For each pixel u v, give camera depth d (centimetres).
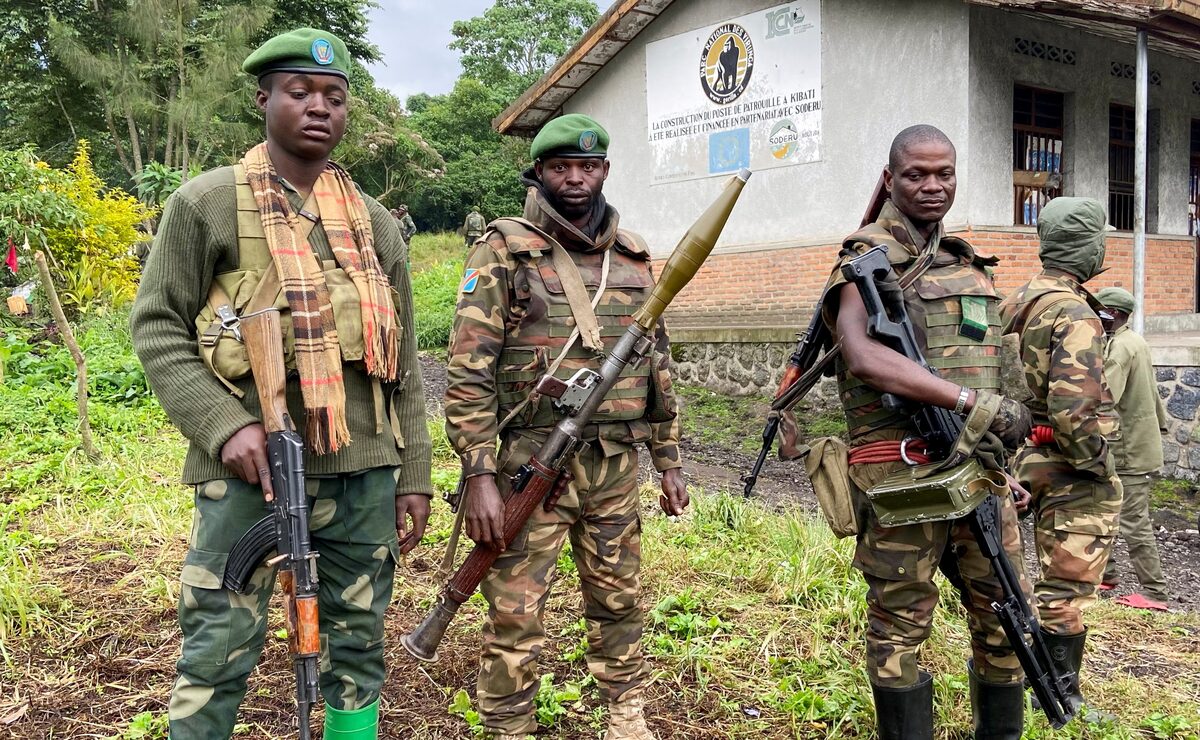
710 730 306
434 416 795
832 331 271
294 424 212
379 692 236
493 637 262
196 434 201
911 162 258
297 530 199
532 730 273
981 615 276
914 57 936
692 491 576
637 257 280
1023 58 937
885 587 261
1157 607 494
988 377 261
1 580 358
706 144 1156
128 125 2855
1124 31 930
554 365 257
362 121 3341
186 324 209
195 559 208
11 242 1054
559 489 258
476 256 262
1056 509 337
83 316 1138
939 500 235
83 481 525
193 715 207
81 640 341
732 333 1040
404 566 437
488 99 4378
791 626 385
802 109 1048
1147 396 507
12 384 765
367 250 221
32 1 2717
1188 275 1138
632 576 274
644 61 1216
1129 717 338
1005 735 281
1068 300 324
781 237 1086
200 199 205
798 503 668
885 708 262
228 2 2716
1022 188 984
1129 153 1098
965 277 261
